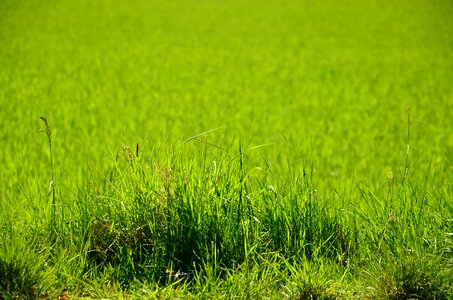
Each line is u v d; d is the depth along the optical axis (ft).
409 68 63.26
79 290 13.47
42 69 60.08
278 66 65.16
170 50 75.10
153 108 44.68
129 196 15.12
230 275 13.23
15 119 39.50
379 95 50.34
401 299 13.12
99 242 14.75
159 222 14.66
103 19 102.22
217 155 16.70
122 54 71.15
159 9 118.73
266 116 42.42
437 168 28.37
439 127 39.14
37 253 13.74
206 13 114.32
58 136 35.58
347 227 15.51
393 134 37.35
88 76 57.67
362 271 13.97
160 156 16.78
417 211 15.72
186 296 12.98
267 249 14.52
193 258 14.33
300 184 16.19
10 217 15.78
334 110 45.14
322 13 113.60
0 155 30.25
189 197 14.88
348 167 30.12
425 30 91.25
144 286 13.21
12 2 114.42
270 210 15.19
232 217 14.74
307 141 34.96
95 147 31.73
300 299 12.93
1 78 54.34
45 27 90.22
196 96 49.75
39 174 26.58
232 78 58.44
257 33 91.09
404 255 13.84
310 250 14.70
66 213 15.70
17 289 12.91
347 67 64.18
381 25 97.19
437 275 13.30
